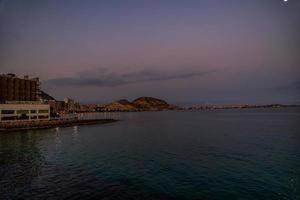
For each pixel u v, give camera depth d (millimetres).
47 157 52906
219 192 30125
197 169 40906
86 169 41875
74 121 157000
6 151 60938
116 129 125750
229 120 175000
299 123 127750
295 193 29344
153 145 68875
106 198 28703
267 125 121062
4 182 34594
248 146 62094
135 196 29219
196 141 74250
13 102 137625
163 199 28297
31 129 119812
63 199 28391
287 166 41312
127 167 43062
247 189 30969
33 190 31344
